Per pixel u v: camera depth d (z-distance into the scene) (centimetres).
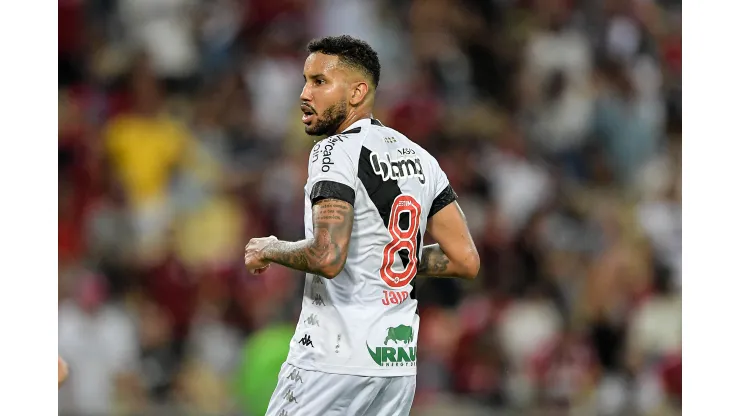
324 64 1623
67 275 3644
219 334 3650
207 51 4684
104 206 4066
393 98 4459
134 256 3888
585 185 4359
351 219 1527
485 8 4816
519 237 3962
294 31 4712
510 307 3781
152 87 4412
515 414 3538
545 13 4800
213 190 4134
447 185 1712
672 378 3631
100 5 4678
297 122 4412
